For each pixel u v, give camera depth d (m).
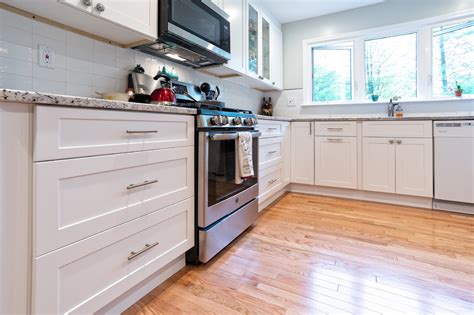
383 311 1.09
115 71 1.58
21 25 1.17
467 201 2.28
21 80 1.17
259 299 1.18
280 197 2.95
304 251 1.64
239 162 1.73
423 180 2.44
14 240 0.72
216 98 2.36
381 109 3.04
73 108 0.84
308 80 3.43
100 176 0.93
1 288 0.70
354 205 2.63
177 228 1.34
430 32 2.77
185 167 1.38
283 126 2.84
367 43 3.14
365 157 2.70
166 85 1.65
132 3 1.36
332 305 1.13
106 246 0.96
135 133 1.06
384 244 1.73
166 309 1.12
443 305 1.12
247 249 1.68
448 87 2.75
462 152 2.27
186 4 1.63
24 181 0.73
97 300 0.93
